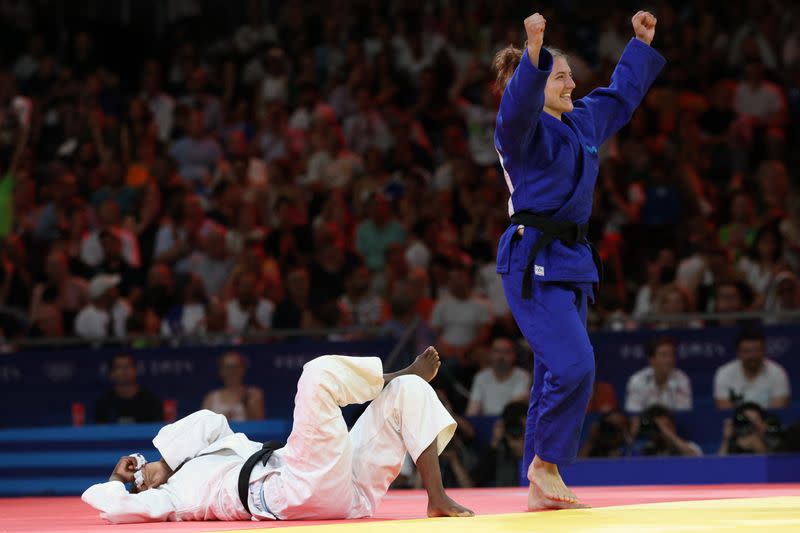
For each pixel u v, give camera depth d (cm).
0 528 1252
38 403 3045
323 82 4350
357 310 3042
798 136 3666
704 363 2716
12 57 4712
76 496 2580
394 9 4438
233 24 4972
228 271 3325
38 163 4212
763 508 1184
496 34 4097
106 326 3192
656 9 4094
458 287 2909
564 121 1284
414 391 1189
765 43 3916
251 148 3956
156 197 3641
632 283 3106
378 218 3338
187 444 1280
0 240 3619
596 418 2461
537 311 1222
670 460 2114
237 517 1228
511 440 2277
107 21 4969
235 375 2695
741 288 2812
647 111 3678
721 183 3534
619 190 3369
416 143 3734
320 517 1196
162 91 4541
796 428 2248
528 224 1234
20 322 3375
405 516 1242
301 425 1168
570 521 1061
